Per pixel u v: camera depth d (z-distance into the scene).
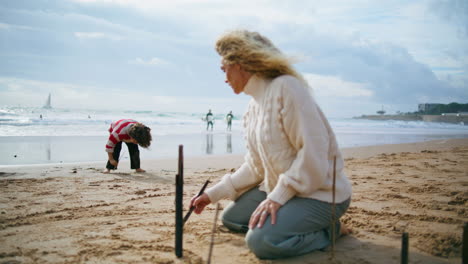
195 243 2.55
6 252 2.38
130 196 4.20
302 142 2.12
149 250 2.41
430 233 2.68
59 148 9.88
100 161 7.79
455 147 11.27
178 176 2.20
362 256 2.28
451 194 4.11
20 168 6.44
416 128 31.34
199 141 13.58
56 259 2.26
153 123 28.56
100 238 2.67
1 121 20.47
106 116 34.25
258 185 2.77
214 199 2.71
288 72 2.27
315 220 2.29
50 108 39.88
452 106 123.31
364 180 5.11
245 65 2.24
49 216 3.29
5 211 3.45
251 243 2.22
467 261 1.77
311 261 2.20
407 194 4.13
